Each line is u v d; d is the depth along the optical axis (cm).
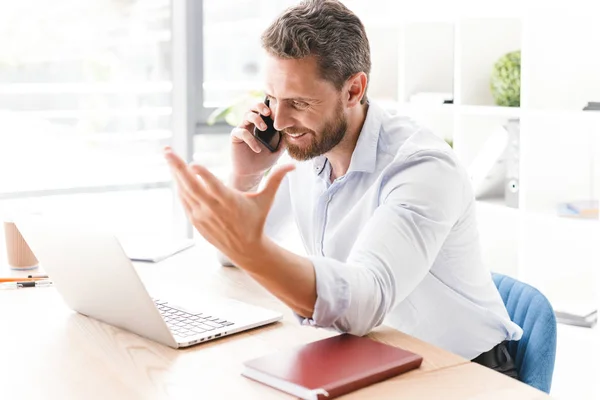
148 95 382
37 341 134
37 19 354
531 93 259
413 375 116
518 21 292
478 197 290
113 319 140
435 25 321
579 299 266
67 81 363
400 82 320
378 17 340
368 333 134
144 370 119
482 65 291
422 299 159
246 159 181
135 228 387
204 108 392
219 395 109
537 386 159
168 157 103
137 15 374
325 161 170
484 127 298
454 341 161
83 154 372
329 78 145
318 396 105
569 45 263
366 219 160
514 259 296
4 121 353
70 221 131
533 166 263
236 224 107
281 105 148
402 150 149
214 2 388
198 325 138
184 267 186
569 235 267
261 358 118
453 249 155
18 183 358
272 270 113
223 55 394
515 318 171
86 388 113
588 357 247
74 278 140
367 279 124
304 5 146
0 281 174
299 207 182
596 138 268
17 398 109
